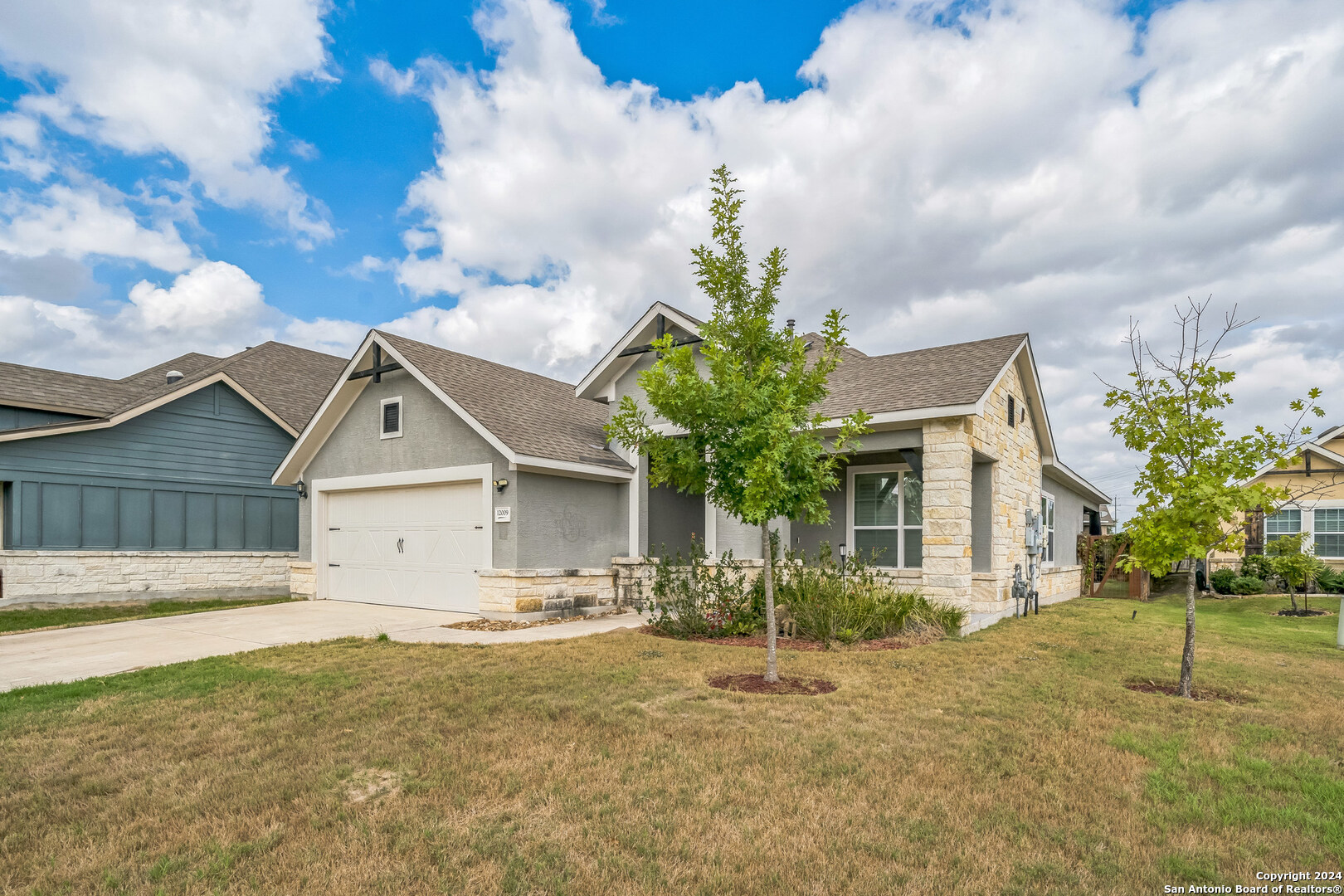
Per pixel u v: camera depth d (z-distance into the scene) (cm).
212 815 392
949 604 1076
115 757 484
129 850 352
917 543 1280
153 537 1536
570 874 328
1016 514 1412
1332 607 1597
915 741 519
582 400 1636
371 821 380
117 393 1648
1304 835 380
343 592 1424
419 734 521
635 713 580
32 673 747
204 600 1582
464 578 1222
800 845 356
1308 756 497
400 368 1307
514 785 427
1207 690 702
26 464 1353
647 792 420
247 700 618
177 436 1589
